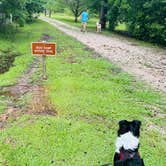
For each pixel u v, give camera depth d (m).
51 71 10.68
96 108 7.42
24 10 24.38
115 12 30.62
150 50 17.97
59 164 5.05
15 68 11.62
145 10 23.16
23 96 8.30
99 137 5.96
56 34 22.20
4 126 6.45
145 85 9.87
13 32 22.08
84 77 10.01
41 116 6.80
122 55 15.07
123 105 7.82
